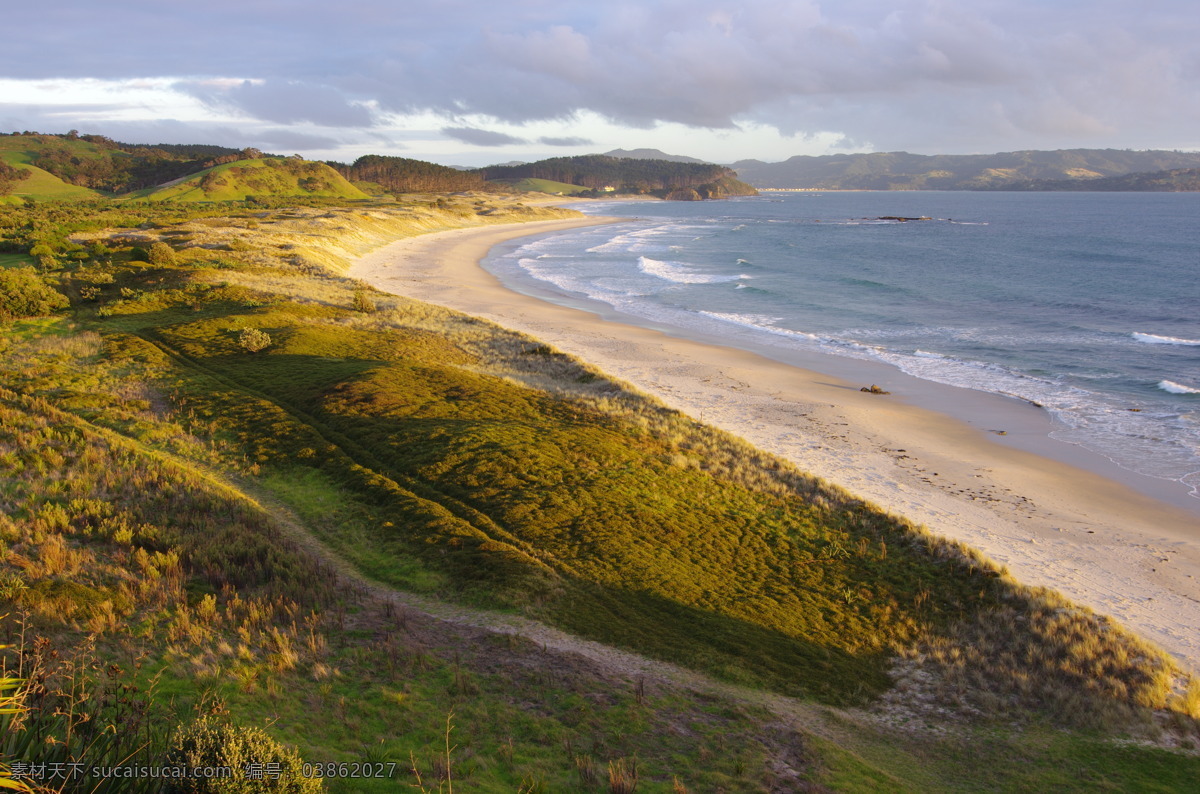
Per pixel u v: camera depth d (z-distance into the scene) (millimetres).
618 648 18047
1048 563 24719
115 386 36562
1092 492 30484
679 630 19141
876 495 29828
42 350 41781
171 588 17328
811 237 157375
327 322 53500
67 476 23781
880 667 18438
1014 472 32531
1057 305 72188
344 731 12695
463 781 11523
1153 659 18719
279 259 81375
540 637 18031
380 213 162875
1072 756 15078
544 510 25000
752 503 27234
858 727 15836
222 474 27297
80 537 19453
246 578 18828
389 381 37844
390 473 27859
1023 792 13820
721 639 18766
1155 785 14180
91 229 98938
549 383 42125
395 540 23016
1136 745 15523
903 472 32406
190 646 14820
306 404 34844
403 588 20438
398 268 97375
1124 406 41094
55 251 77938
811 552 23953
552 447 30188
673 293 80938
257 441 30359
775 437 36375
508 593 19984
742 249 130250
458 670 15680
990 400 42594
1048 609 20969
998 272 96188
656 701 15383
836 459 33750
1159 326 61906
